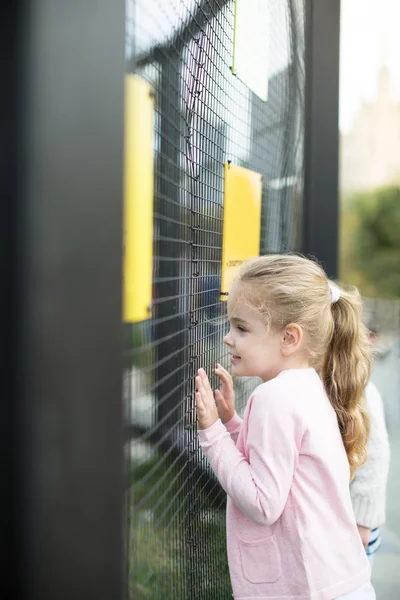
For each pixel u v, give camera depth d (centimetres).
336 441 131
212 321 134
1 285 45
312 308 135
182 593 114
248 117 147
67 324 46
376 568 233
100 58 46
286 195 184
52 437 46
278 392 126
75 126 46
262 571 123
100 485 47
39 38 45
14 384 46
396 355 438
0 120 45
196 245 115
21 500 46
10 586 47
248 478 120
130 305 69
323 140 186
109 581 48
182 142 105
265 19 150
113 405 47
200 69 113
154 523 95
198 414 123
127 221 66
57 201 46
